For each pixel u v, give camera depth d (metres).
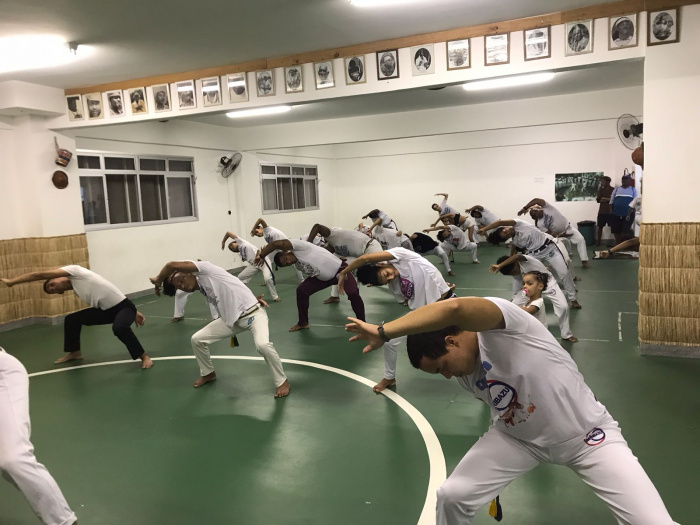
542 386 1.55
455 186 12.70
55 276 4.43
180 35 4.33
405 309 6.42
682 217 4.05
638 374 3.87
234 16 3.95
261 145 10.28
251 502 2.47
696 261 4.05
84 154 7.15
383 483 2.57
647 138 4.05
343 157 13.89
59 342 5.61
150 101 5.75
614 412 3.26
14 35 4.15
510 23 4.23
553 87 7.90
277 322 6.06
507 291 7.02
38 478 2.02
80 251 6.82
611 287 7.00
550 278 4.71
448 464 2.72
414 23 4.27
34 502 2.02
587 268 8.57
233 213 10.33
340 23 4.20
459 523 1.75
